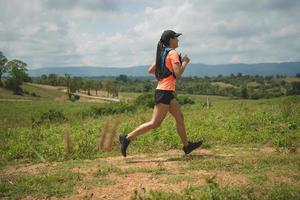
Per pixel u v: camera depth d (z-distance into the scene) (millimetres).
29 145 10609
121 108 38938
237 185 5707
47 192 6105
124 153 8180
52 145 10477
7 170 8211
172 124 14055
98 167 7551
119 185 6227
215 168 6922
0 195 6117
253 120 13664
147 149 9633
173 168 7137
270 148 9180
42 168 8062
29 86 165125
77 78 178500
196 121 14625
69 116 30406
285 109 15367
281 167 6676
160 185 6051
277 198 5137
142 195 5633
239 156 7805
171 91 7797
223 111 19047
